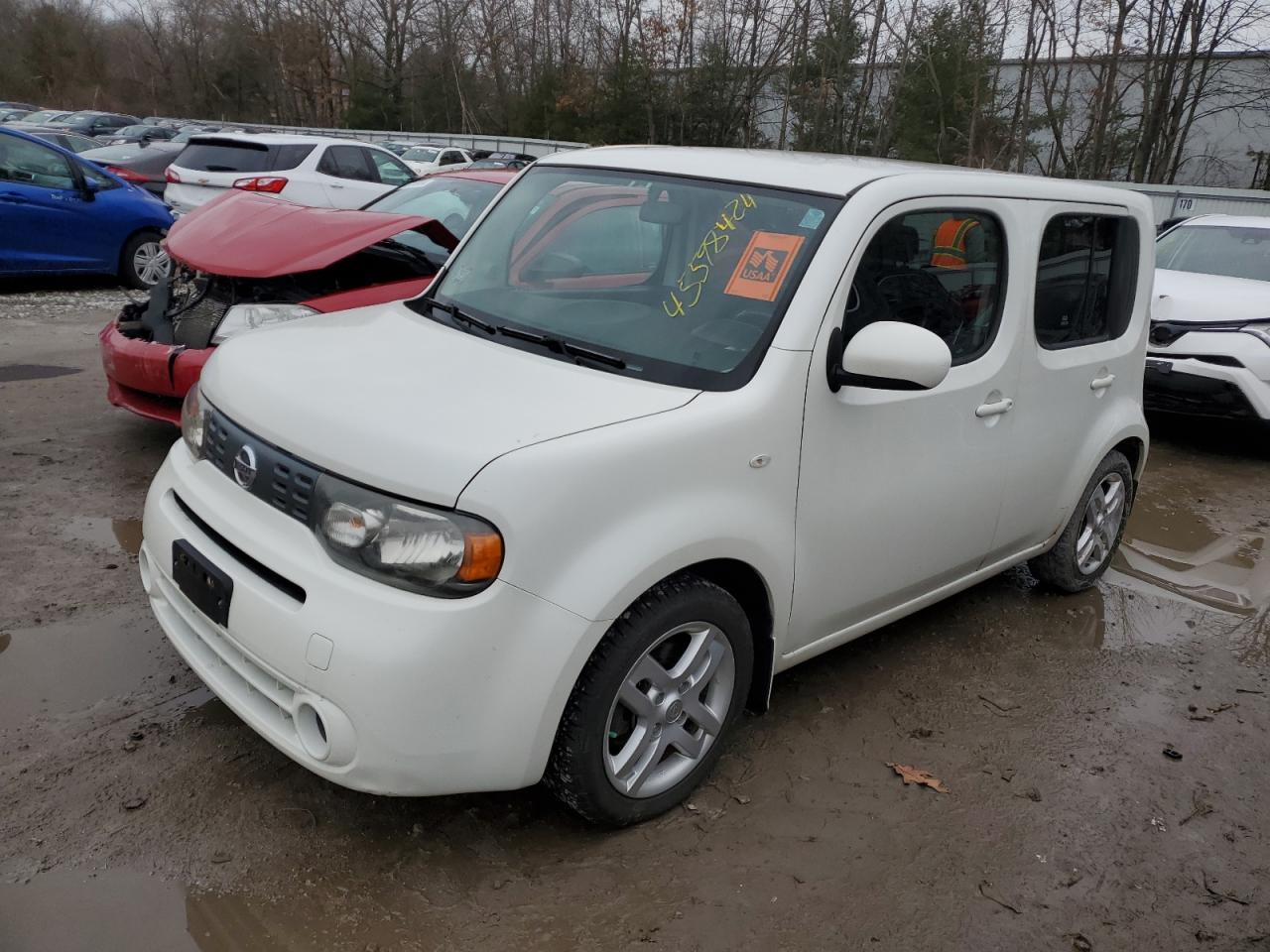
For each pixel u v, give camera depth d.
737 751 3.21
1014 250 3.55
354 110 46.53
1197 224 8.87
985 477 3.60
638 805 2.73
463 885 2.54
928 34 26.69
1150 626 4.49
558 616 2.34
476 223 3.84
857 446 3.02
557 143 32.12
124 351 4.97
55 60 55.31
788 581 2.92
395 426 2.42
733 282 2.98
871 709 3.55
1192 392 7.12
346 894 2.47
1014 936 2.54
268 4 49.97
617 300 3.12
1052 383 3.85
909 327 2.80
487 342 3.07
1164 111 25.41
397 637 2.23
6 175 9.68
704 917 2.49
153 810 2.69
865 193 3.02
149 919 2.34
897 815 2.97
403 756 2.26
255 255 5.01
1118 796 3.17
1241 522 6.03
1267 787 3.30
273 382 2.75
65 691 3.20
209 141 12.65
